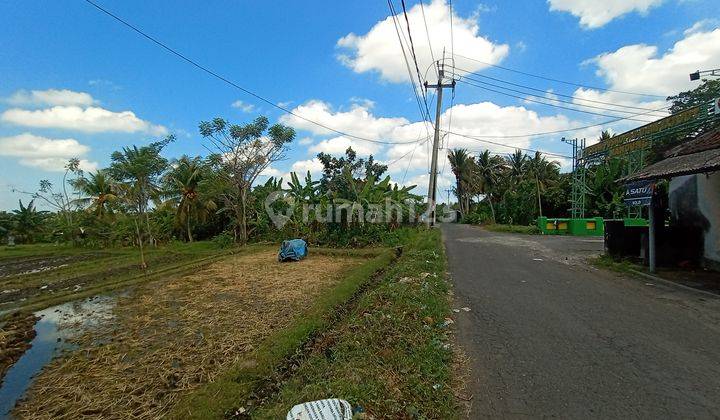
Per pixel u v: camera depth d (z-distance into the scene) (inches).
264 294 376.5
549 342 205.6
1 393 193.8
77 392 189.6
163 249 899.4
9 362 233.0
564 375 168.4
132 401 177.5
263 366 194.2
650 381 161.8
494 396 152.3
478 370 174.7
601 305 274.2
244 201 925.2
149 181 671.8
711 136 389.4
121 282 464.8
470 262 476.4
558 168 1738.4
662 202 410.3
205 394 171.0
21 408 178.2
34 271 637.9
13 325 306.7
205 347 239.8
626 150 830.5
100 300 384.5
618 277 373.4
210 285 433.4
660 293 305.9
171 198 1091.3
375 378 159.0
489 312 260.7
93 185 1030.4
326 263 571.8
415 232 855.1
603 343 203.0
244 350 231.5
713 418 135.3
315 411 130.5
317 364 183.5
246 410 160.7
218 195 989.2
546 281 357.4
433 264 428.8
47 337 277.6
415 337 203.2
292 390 158.7
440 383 157.9
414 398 145.9
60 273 585.9
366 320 235.9
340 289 353.7
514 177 1804.9
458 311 264.4
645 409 141.5
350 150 1381.6
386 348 189.2
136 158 636.1
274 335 241.4
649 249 390.9
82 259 774.5
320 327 254.8
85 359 232.2
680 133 711.7
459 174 1935.3
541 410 141.9
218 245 912.3
